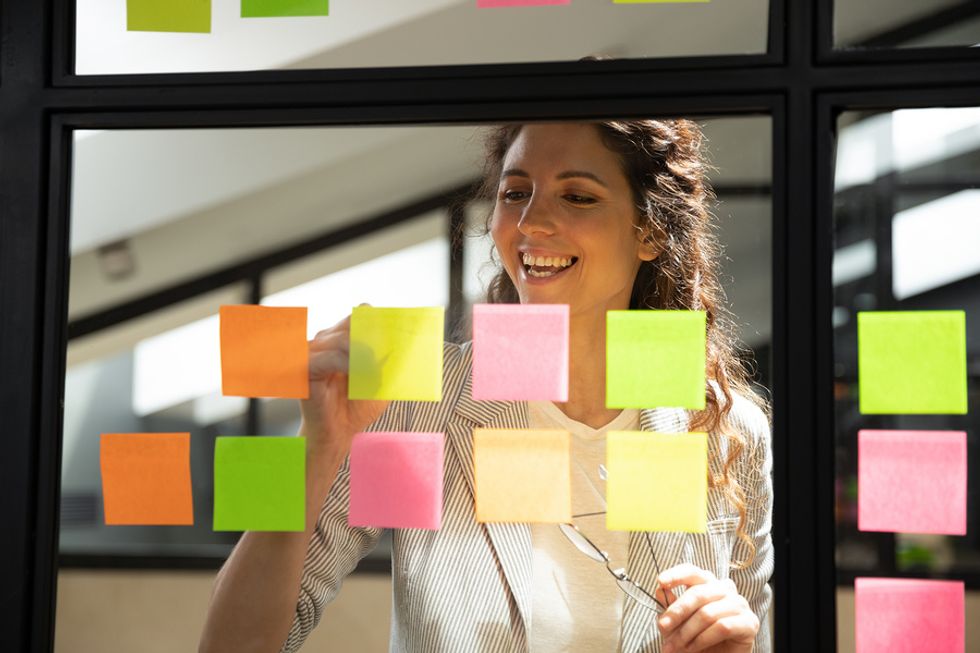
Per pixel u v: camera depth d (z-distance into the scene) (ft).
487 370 2.93
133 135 14.92
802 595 2.71
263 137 14.82
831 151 2.80
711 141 12.16
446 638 3.81
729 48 11.79
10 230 3.04
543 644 3.81
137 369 16.49
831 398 2.74
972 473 12.80
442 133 14.47
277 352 3.08
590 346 4.04
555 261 3.99
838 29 13.14
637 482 2.87
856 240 13.91
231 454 3.04
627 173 3.99
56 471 3.04
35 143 3.05
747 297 12.70
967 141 13.50
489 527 3.88
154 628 14.40
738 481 4.13
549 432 3.01
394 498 3.05
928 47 2.75
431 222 15.70
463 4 11.52
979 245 13.66
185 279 16.16
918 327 2.75
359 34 11.78
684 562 3.89
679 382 2.83
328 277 16.05
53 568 3.02
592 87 2.88
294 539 3.40
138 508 3.06
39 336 3.04
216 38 11.07
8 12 3.07
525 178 3.96
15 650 2.95
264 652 3.49
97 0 9.16
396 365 3.01
